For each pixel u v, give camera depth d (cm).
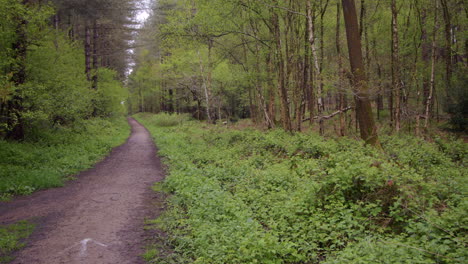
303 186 710
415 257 384
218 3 1647
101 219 694
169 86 3816
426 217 481
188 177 974
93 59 3122
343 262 408
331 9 1986
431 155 1082
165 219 678
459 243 406
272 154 1303
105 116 3244
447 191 599
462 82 1800
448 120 1878
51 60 1725
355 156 868
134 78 5519
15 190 913
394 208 531
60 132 1853
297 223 573
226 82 3127
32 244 560
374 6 1925
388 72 1995
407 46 1998
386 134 1670
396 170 656
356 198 613
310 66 1962
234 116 4244
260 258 461
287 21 1895
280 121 2227
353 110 1767
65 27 2700
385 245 424
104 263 490
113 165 1401
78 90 1980
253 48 2277
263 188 820
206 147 1689
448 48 1873
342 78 1188
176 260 502
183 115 4119
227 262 462
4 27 1308
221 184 950
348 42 1114
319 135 1606
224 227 568
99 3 2250
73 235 602
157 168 1330
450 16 1900
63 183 1048
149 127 3659
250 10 1667
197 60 3005
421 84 2317
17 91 1378
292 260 474
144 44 3719
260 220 639
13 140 1421
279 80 1853
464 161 1052
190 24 1814
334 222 557
